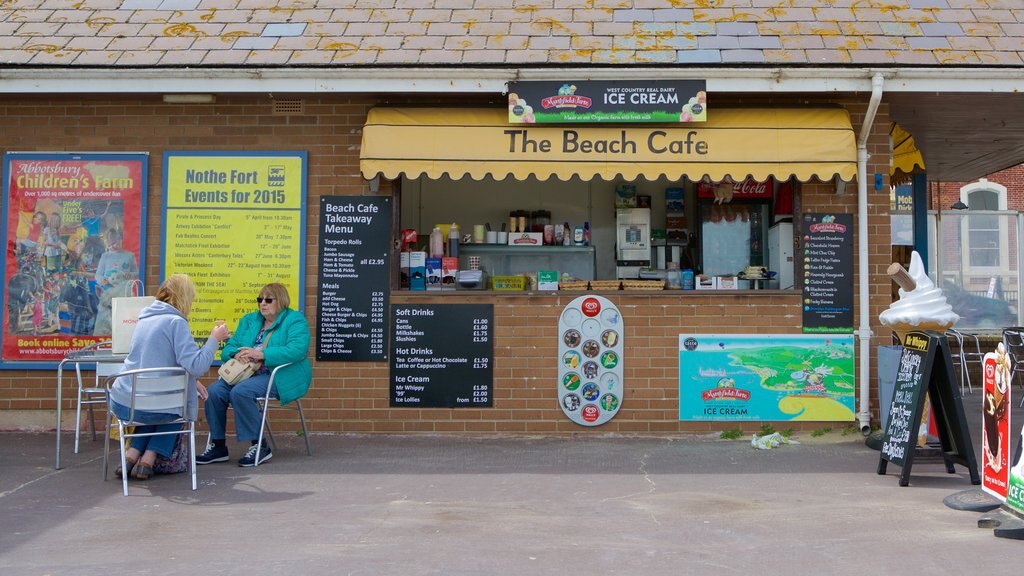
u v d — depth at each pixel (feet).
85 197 28.94
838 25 28.50
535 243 30.83
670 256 32.40
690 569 15.85
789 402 28.14
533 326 28.37
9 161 28.96
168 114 28.96
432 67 26.76
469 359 28.35
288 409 28.53
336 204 28.63
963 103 29.22
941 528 18.33
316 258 28.63
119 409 21.30
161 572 15.70
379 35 28.25
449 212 33.06
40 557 16.53
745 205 31.30
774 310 28.25
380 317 28.45
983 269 49.11
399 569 15.83
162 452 22.81
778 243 29.63
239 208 28.68
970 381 41.32
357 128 28.76
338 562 16.21
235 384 24.53
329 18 29.22
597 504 20.33
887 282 28.45
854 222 28.43
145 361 21.52
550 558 16.47
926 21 28.63
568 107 26.66
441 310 28.43
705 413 28.17
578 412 28.19
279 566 15.99
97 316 28.76
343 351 28.45
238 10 29.76
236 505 20.26
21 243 28.91
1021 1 29.76
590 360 28.27
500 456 25.50
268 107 28.86
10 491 21.44
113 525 18.65
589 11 29.58
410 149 26.66
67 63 26.89
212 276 28.63
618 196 32.24
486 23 28.89
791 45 27.45
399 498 20.90
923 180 42.63
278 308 25.58
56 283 28.86
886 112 28.58
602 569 15.85
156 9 29.94
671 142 26.71
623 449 26.40
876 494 21.16
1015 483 18.37
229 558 16.46
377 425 28.40
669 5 29.89
